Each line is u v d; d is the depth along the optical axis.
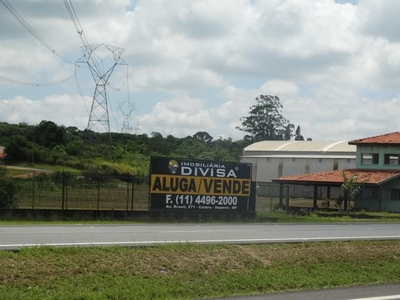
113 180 41.84
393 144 52.59
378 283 13.83
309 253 16.34
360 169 53.88
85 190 37.59
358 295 11.66
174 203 31.36
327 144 78.31
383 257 17.17
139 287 11.61
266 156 77.81
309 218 36.03
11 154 71.56
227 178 32.78
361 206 50.31
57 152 77.38
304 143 80.88
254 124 136.00
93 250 13.69
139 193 43.50
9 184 30.55
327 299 11.12
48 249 13.23
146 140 100.38
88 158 77.06
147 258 13.66
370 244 18.55
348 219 37.84
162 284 12.09
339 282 13.79
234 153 105.25
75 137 98.38
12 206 30.34
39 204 33.00
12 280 11.05
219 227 25.06
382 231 25.50
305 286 13.13
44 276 11.53
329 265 15.52
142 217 30.62
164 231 21.19
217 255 14.79
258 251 15.79
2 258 12.02
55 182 35.22
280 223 30.81
